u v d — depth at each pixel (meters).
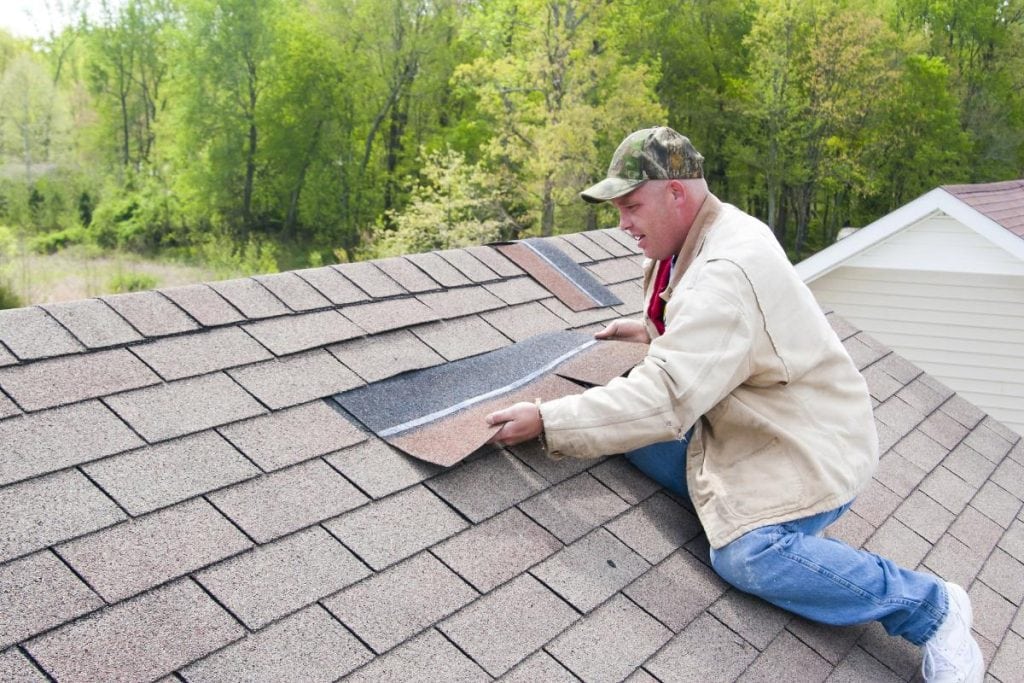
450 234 33.50
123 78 50.19
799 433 2.89
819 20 40.50
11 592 1.98
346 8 43.06
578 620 2.56
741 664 2.66
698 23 45.19
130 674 1.92
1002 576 3.80
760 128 44.28
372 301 3.68
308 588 2.30
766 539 2.83
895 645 3.04
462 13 41.97
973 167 46.03
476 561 2.62
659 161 2.94
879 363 5.31
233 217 47.34
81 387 2.61
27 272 40.03
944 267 9.24
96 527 2.22
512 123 33.44
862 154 43.78
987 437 4.99
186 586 2.17
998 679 3.20
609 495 3.15
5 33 52.84
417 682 2.18
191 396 2.77
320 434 2.84
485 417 3.05
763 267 2.84
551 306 4.31
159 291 3.12
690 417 2.78
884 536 3.71
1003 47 46.66
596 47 35.69
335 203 45.88
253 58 44.81
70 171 46.88
